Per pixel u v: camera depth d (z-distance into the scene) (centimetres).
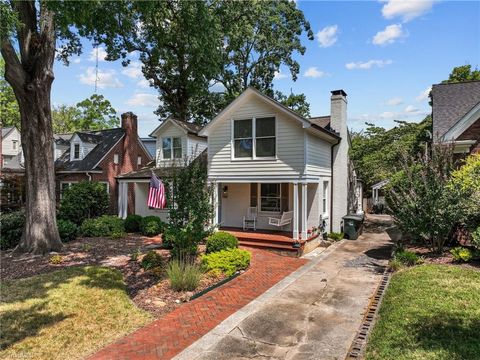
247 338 539
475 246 856
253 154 1362
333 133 1516
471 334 463
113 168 2312
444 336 462
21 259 1048
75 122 5097
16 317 604
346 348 502
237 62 2802
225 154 1425
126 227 1620
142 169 2047
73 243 1313
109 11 1038
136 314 633
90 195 1805
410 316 538
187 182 970
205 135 1475
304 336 546
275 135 1324
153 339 535
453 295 610
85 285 780
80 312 632
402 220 1019
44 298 695
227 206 1609
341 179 1673
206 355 484
